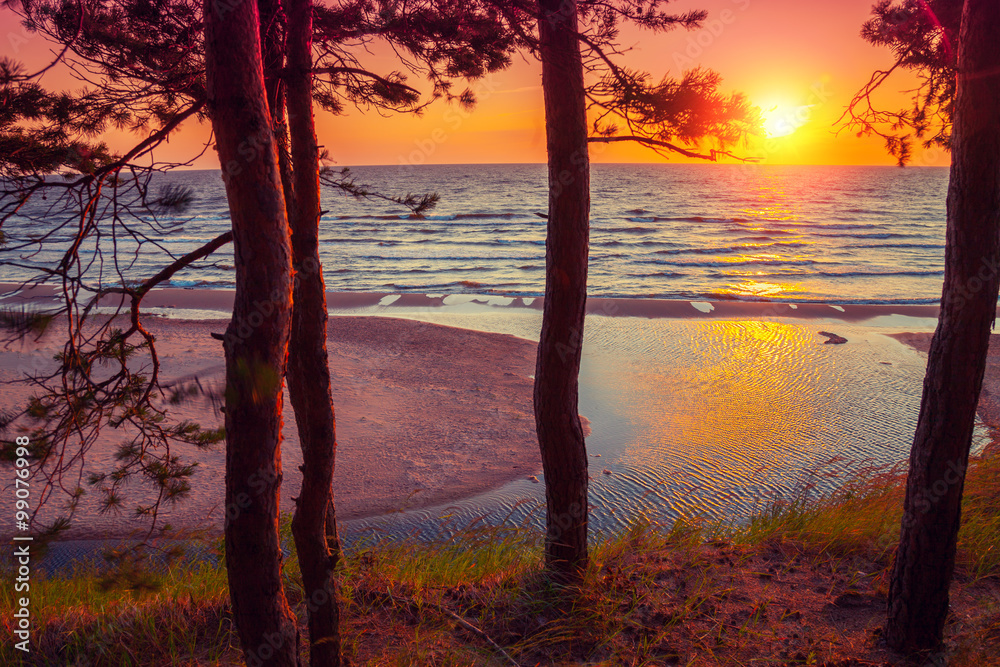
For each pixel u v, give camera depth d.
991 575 5.29
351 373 16.11
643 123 3.86
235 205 2.44
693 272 35.00
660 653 4.35
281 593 2.85
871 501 7.29
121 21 3.53
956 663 4.03
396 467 10.90
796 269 35.88
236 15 2.35
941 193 104.62
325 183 4.28
